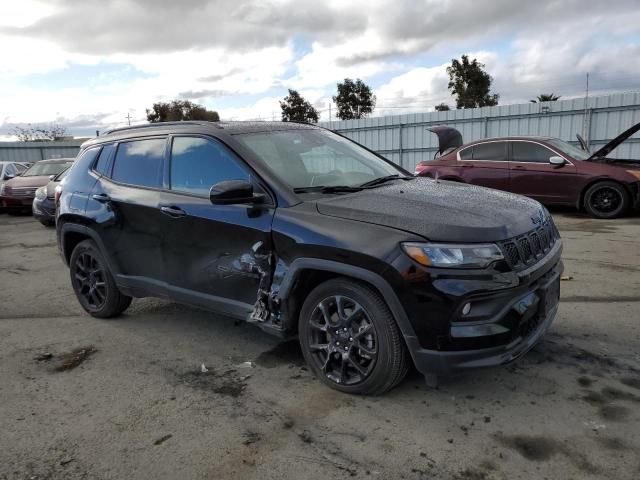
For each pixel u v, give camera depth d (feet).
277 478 8.20
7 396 11.28
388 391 10.64
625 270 18.85
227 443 9.19
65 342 14.38
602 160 32.58
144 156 14.25
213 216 11.95
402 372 9.99
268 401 10.60
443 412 9.88
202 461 8.71
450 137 38.88
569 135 57.21
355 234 9.83
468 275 9.07
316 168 12.66
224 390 11.18
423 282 9.14
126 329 15.17
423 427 9.41
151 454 8.96
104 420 10.13
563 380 10.87
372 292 9.84
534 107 58.85
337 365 10.84
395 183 12.82
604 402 9.97
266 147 12.46
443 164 35.83
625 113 53.67
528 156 33.35
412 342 9.41
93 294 16.11
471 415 9.73
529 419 9.52
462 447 8.78
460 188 12.57
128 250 14.33
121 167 14.84
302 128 14.38
